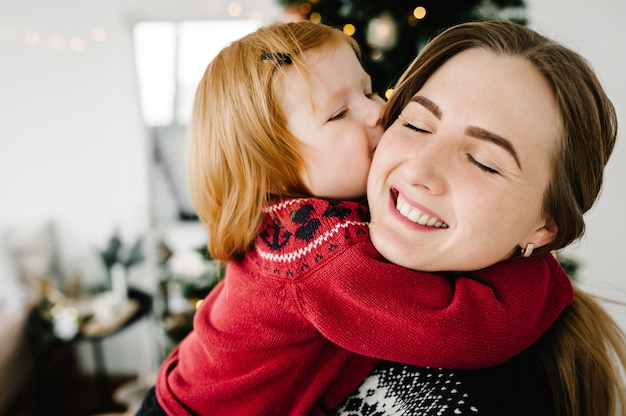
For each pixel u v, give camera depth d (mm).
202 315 719
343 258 546
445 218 491
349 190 655
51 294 2512
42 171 2883
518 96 463
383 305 521
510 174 470
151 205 3092
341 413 577
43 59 2754
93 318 2354
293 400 595
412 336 509
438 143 489
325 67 636
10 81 2750
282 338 581
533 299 541
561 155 483
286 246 596
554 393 564
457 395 489
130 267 2828
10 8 2676
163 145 3314
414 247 514
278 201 638
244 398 609
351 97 655
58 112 2818
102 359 2844
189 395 651
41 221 2850
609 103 522
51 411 2576
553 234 535
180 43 3020
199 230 3146
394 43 1540
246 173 651
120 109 2846
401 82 605
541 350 596
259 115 636
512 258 572
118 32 2756
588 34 2547
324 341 594
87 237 2990
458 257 506
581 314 617
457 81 498
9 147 2826
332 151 630
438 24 1516
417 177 482
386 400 540
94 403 2650
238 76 653
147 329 2936
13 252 2574
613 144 546
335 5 1630
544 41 498
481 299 515
